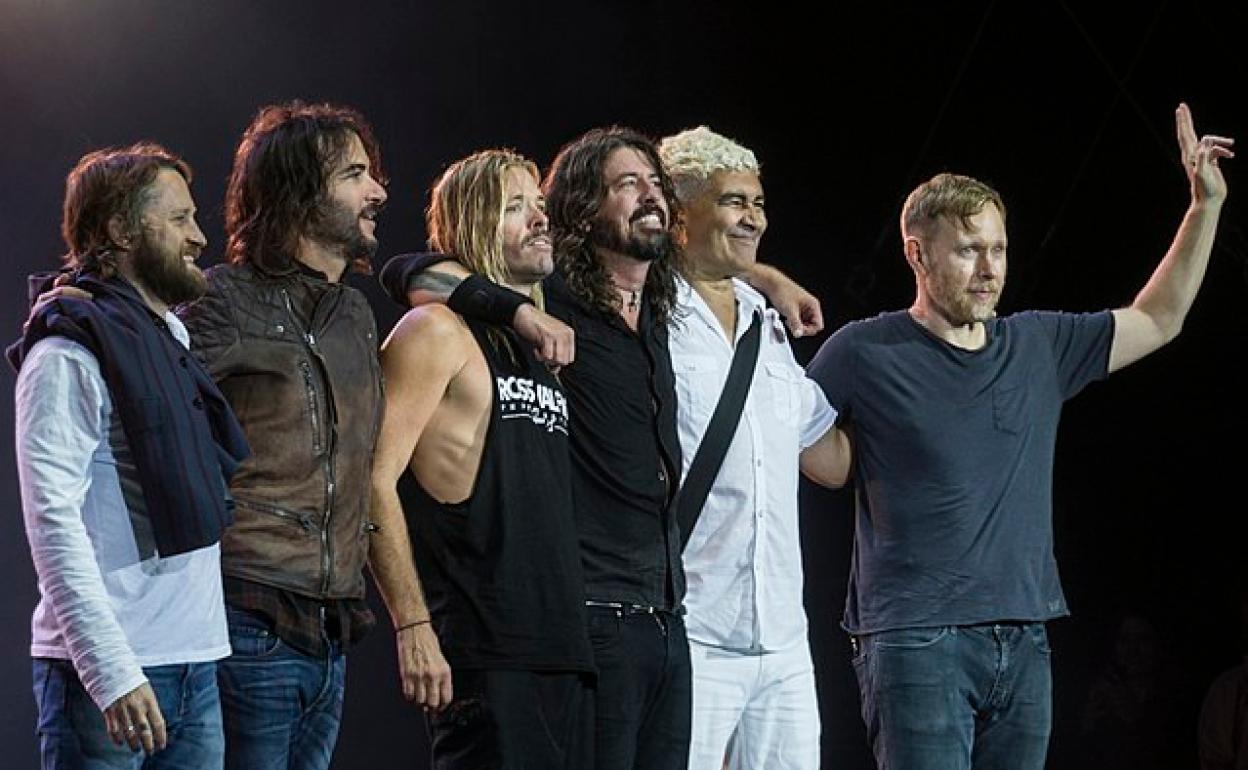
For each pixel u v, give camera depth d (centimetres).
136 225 826
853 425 1114
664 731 964
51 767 782
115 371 786
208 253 1970
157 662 796
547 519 911
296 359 869
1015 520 1099
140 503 801
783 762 1048
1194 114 2066
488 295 912
